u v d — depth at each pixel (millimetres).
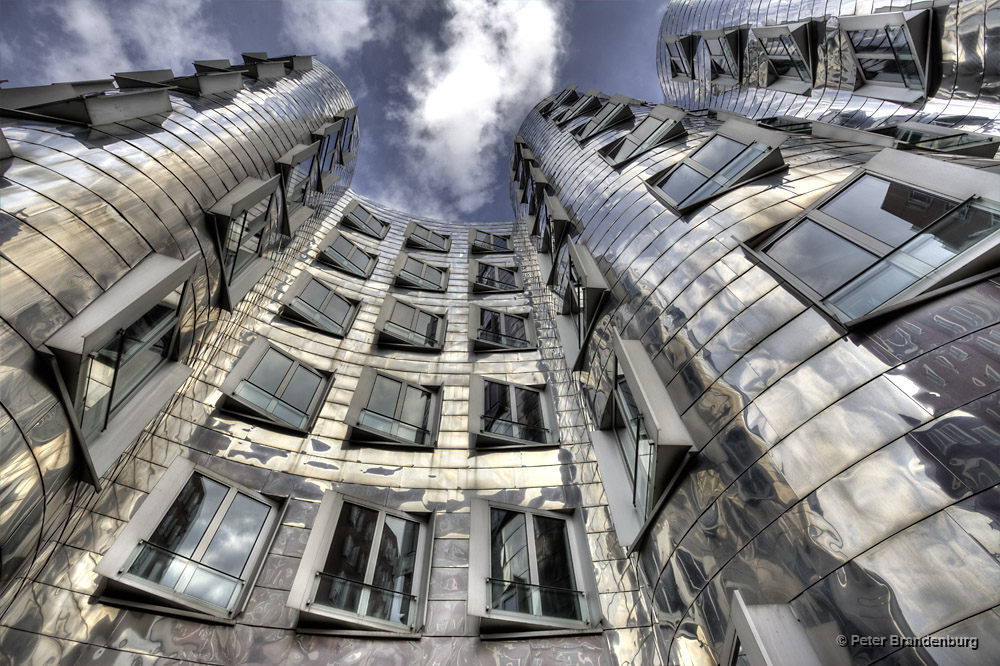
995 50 16750
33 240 8281
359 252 25859
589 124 29172
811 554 6453
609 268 14953
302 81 27188
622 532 10672
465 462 14719
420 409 16844
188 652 8797
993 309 6582
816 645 5895
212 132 15500
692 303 10844
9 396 6988
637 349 11414
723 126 16031
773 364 8438
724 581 7504
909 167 9578
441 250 29391
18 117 11016
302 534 11609
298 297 19188
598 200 18828
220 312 14164
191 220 12227
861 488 6371
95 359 8570
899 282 7801
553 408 17000
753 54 31391
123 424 9547
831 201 10539
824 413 7293
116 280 9227
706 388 9305
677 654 8219
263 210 16766
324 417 15281
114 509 10234
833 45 24625
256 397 14523
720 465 8336
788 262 9859
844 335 7859
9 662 7672
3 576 7270
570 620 10789
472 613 10336
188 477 11266
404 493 13445
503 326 21688
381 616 10383
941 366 6551
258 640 9352
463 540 12312
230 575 10297
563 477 14203
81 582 8922
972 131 16594
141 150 12242
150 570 9438
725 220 11984
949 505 5598
